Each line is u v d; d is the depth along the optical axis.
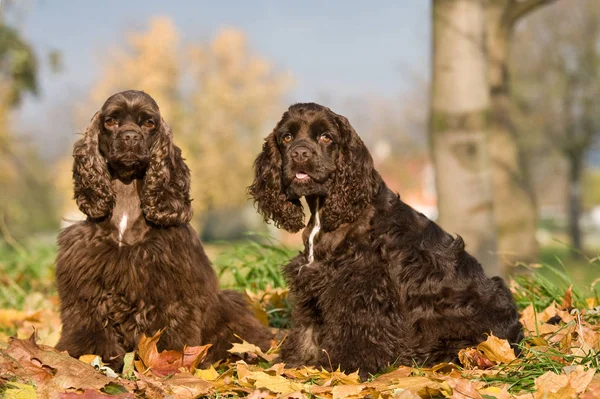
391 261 4.29
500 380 3.68
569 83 29.05
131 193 4.46
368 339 4.18
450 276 4.34
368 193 4.42
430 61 7.21
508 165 14.28
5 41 14.97
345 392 3.53
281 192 4.75
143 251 4.33
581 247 32.44
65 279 4.38
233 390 3.85
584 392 3.35
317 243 4.46
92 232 4.44
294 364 4.53
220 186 41.91
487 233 7.01
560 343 4.20
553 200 49.28
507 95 14.14
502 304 4.42
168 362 4.19
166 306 4.37
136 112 4.38
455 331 4.29
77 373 3.73
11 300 7.52
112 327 4.41
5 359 3.78
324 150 4.39
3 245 11.17
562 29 28.69
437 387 3.46
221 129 42.34
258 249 6.90
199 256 4.60
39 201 31.16
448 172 7.02
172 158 4.52
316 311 4.51
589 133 29.88
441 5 6.98
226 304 4.95
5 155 25.77
